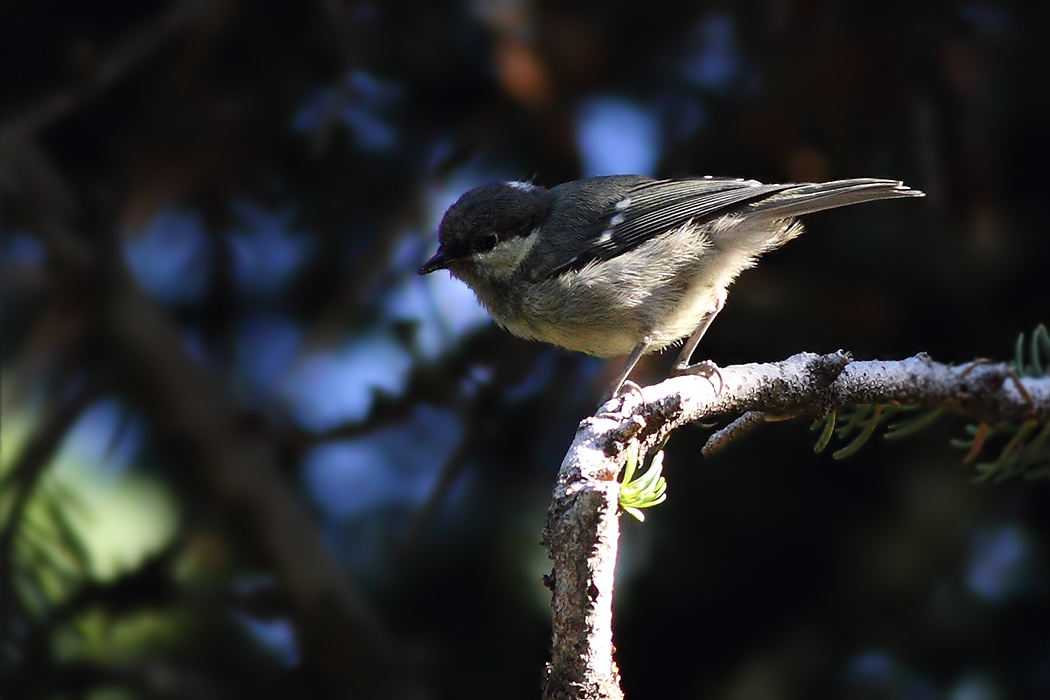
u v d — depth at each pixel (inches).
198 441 400.8
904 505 379.9
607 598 200.7
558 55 395.2
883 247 382.9
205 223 424.8
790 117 386.9
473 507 402.3
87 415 418.3
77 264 403.9
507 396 411.5
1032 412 266.7
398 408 399.2
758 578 384.8
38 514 372.8
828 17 371.6
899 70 376.2
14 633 358.0
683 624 385.7
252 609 389.1
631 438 229.9
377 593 409.1
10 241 430.3
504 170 434.3
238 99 410.0
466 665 395.2
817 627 379.2
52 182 414.3
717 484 385.7
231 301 430.6
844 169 395.5
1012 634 373.4
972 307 385.4
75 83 410.6
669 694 384.2
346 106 407.2
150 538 394.6
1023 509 378.6
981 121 382.3
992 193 378.6
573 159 421.4
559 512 210.8
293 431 402.9
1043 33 382.3
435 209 428.5
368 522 418.6
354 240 421.1
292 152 418.0
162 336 406.3
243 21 406.0
